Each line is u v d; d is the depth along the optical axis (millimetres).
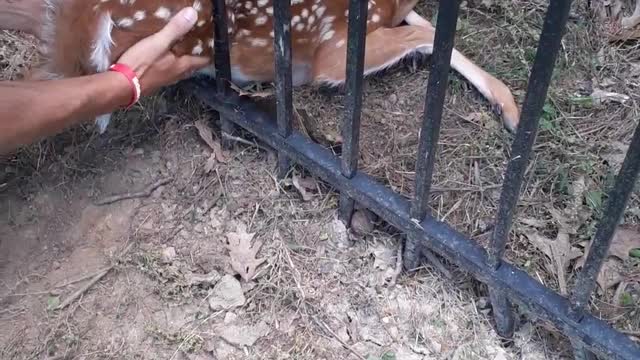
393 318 875
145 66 858
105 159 1002
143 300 897
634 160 629
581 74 1121
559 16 601
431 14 1234
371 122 1051
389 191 875
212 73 989
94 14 843
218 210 967
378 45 1060
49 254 934
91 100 813
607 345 739
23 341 864
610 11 1186
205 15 915
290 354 852
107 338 869
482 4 1202
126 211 969
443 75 718
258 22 985
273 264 915
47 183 979
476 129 1045
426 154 779
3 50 1105
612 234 681
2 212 958
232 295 893
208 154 1015
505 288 796
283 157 955
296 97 1071
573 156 1010
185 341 862
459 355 844
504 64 1140
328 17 1028
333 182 907
